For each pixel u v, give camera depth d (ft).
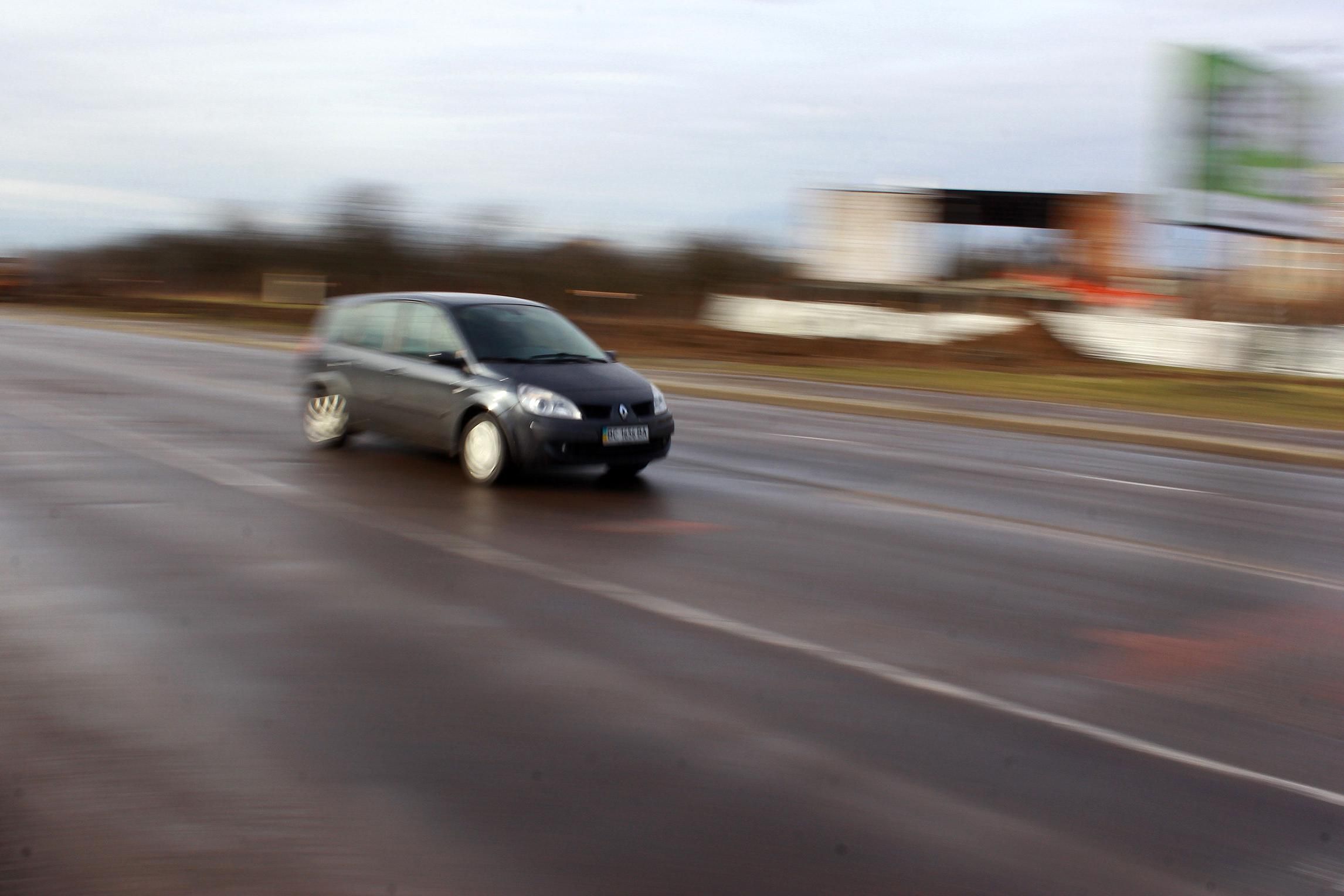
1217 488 37.81
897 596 21.50
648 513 28.84
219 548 23.63
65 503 28.02
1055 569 24.30
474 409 32.78
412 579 21.54
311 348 39.01
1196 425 59.47
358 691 15.55
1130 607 21.49
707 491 32.37
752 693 15.96
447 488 31.53
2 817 11.77
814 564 23.82
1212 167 106.93
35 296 197.06
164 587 20.53
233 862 10.96
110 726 14.15
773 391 70.08
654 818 12.09
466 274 194.49
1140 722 15.53
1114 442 51.31
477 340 33.83
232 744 13.70
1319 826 12.57
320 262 209.67
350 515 27.50
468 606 19.84
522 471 34.60
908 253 150.41
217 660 16.67
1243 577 24.43
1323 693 16.99
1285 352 97.50
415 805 12.22
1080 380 87.86
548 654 17.31
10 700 14.97
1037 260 170.09
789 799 12.68
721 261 180.65
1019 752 14.29
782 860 11.33
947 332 116.37
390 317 36.63
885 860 11.41
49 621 18.37
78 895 10.35
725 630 18.88
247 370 70.54
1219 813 12.82
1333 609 22.04
